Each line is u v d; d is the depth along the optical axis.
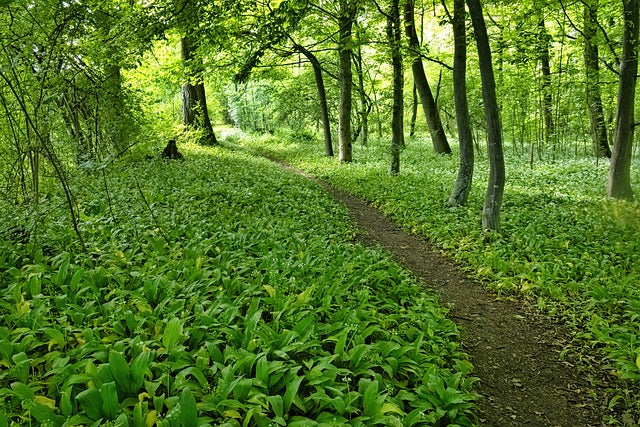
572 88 20.17
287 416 3.74
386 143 33.28
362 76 28.20
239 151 26.66
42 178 9.80
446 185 16.06
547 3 13.52
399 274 7.93
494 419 4.78
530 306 7.46
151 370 4.10
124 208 9.62
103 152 9.84
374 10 16.70
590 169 18.50
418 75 24.97
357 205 14.55
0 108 8.37
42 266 6.06
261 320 5.16
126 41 9.66
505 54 16.12
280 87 36.47
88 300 5.36
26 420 3.35
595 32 15.77
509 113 23.47
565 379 5.56
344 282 6.98
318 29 18.41
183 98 26.25
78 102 10.02
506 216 11.66
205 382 3.89
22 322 4.60
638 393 5.20
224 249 7.68
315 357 4.65
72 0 8.52
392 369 4.78
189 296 5.56
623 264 8.43
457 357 5.69
